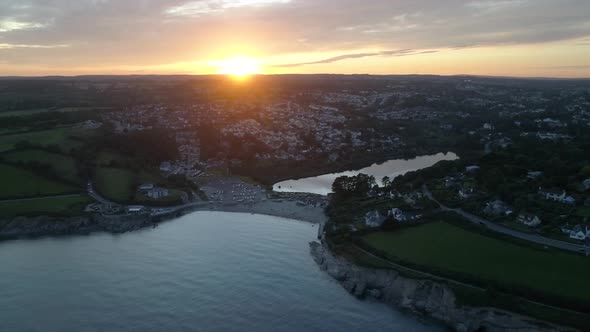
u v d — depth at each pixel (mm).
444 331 130875
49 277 158875
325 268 166500
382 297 148250
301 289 151375
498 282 137750
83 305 139250
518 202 193375
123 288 150000
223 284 153000
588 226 166250
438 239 172375
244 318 133000
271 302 142375
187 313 135000
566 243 160125
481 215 189625
